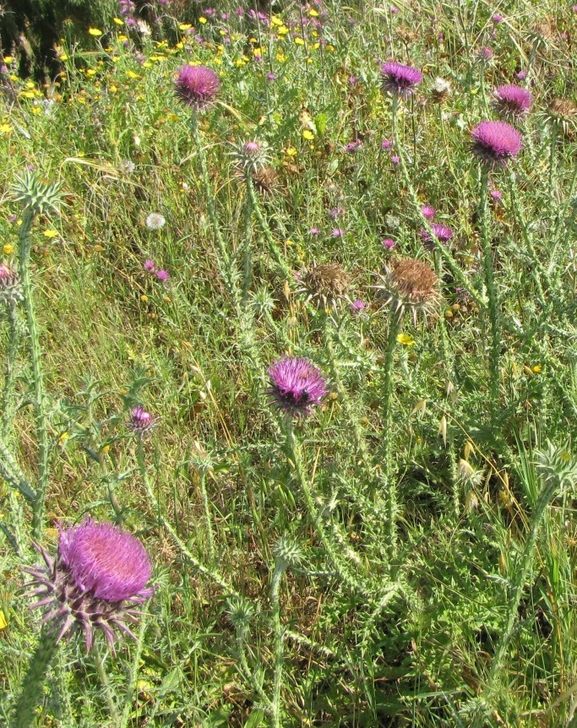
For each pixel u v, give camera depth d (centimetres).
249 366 121
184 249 153
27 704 77
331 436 123
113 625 79
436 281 104
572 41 182
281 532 114
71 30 371
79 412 123
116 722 93
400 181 156
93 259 151
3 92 217
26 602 98
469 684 101
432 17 191
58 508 117
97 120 174
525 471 108
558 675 99
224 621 109
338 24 195
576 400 117
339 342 114
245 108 172
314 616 109
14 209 159
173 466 121
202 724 99
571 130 160
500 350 127
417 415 121
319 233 149
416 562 110
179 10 257
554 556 101
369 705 101
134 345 141
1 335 132
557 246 129
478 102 160
